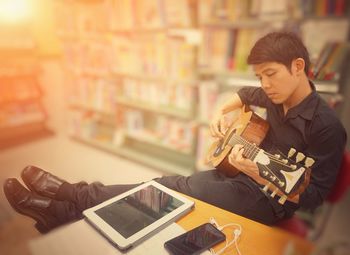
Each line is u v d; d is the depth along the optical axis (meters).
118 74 2.79
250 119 1.15
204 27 2.00
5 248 1.50
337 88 1.37
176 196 0.90
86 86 3.10
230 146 1.13
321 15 1.52
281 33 0.95
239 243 0.74
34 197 1.05
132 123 2.81
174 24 2.17
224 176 1.15
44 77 3.40
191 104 2.29
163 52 2.30
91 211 0.83
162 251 0.72
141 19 2.34
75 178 2.41
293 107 1.00
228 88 2.00
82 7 2.83
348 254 0.71
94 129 3.20
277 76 0.93
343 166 0.97
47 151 2.93
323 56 1.40
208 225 0.79
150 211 0.83
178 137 2.47
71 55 3.12
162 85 2.45
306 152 1.01
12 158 2.71
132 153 2.80
